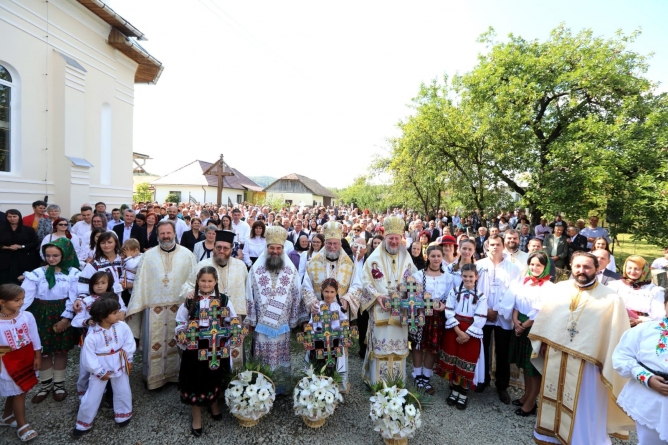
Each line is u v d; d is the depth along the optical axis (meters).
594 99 15.51
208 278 3.67
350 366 5.48
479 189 17.12
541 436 3.73
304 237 7.56
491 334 5.07
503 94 15.20
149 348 4.31
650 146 13.27
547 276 4.25
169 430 3.75
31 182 8.02
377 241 6.82
